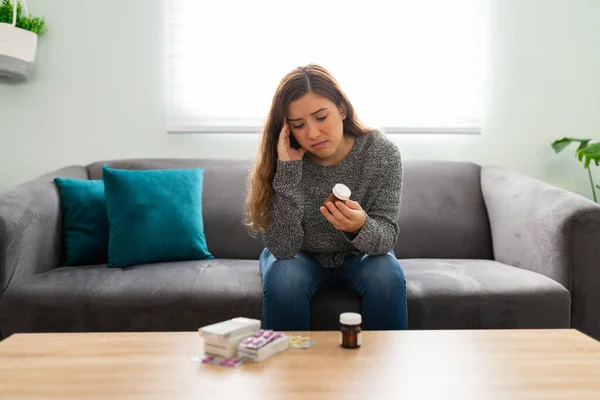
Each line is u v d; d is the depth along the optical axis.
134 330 1.50
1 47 2.19
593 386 0.84
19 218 1.67
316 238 1.55
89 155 2.46
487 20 2.50
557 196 1.78
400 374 0.88
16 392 0.80
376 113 2.45
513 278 1.64
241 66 2.44
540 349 1.01
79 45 2.43
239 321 1.05
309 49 2.44
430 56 2.46
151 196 1.91
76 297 1.51
